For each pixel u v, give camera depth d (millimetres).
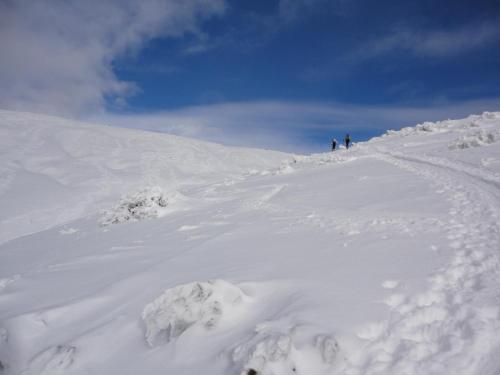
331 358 3482
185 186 32844
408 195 11570
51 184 29594
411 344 3682
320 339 3619
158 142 51656
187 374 3771
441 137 28266
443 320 4066
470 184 11805
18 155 35875
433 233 7121
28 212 23391
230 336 4180
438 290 4672
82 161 37531
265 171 28312
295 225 9547
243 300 4852
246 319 4504
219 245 8438
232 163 46938
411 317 4109
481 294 4461
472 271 5141
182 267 6945
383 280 5012
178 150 48344
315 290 4844
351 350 3598
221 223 11562
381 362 3471
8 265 11453
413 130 35688
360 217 9438
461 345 3611
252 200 15594
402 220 8492
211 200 17516
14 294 7234
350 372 3385
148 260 8133
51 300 6551
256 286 5227
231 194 18688
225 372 3590
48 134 46406
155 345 4375
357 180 16125
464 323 3941
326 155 30531
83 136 48031
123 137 51281
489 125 28516
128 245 10516
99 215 18672
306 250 7008
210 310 4539
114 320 5105
